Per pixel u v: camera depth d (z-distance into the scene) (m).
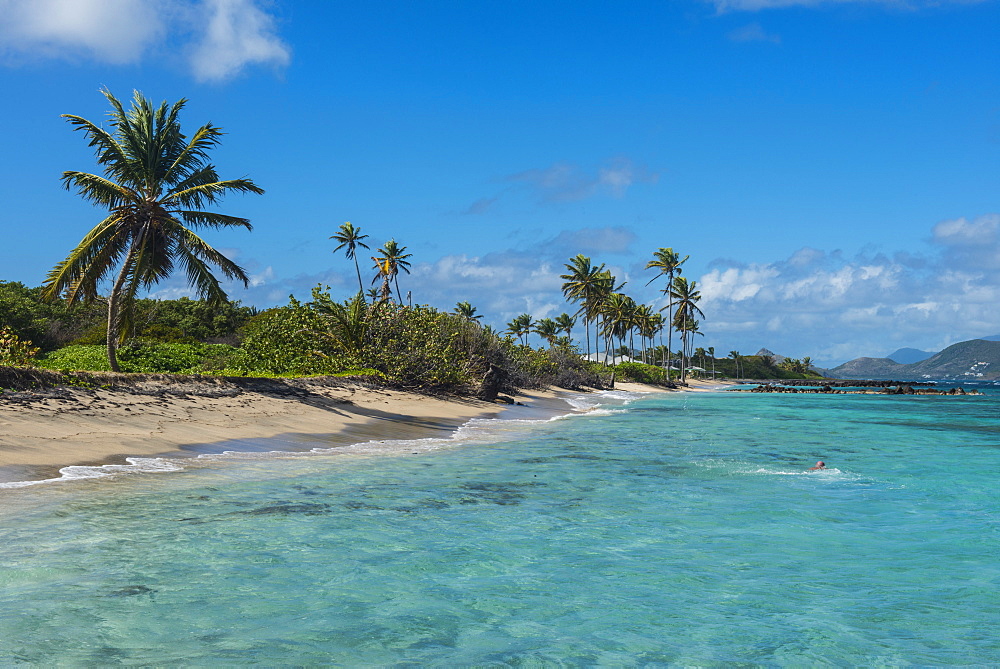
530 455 17.19
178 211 23.62
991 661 5.39
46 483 10.73
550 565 7.74
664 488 12.66
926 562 8.05
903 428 28.38
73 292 22.86
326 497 11.04
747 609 6.47
